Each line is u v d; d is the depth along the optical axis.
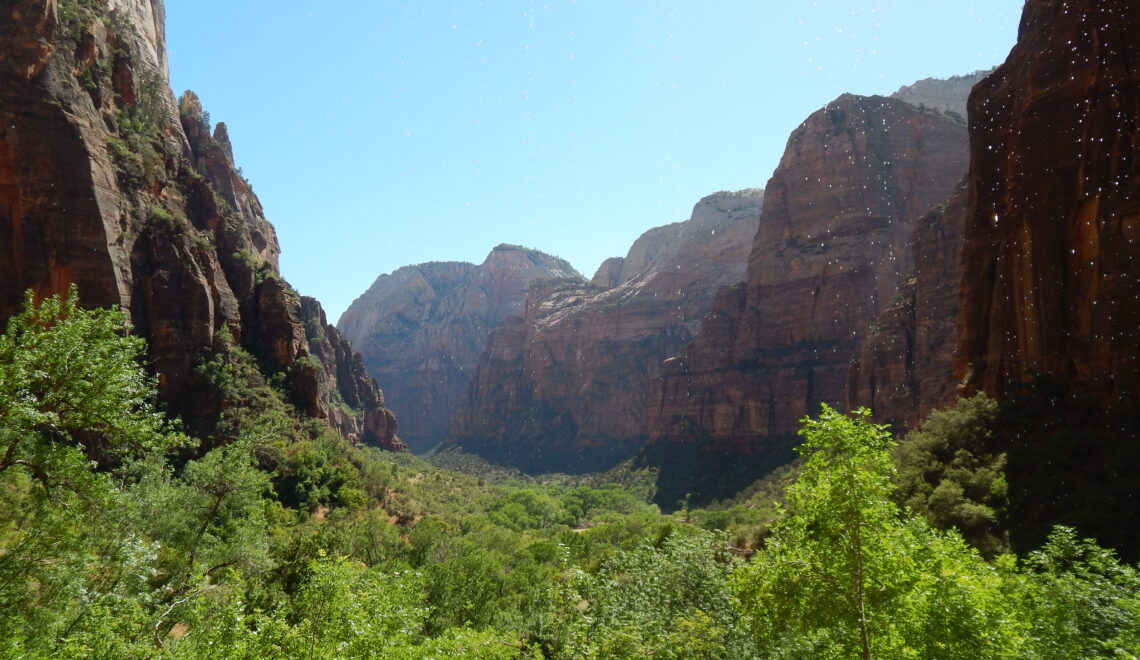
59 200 51.50
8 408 12.02
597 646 12.58
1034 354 33.59
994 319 37.44
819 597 9.96
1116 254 29.56
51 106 52.69
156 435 14.44
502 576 46.81
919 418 63.75
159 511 24.47
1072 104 32.81
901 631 10.06
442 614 32.66
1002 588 12.10
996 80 43.09
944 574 10.22
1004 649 9.77
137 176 62.66
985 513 25.83
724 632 17.23
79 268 51.78
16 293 49.62
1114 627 10.55
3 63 51.22
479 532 71.12
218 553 24.69
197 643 12.00
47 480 13.22
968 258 42.97
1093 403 29.12
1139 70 30.02
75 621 13.14
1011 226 36.03
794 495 10.39
